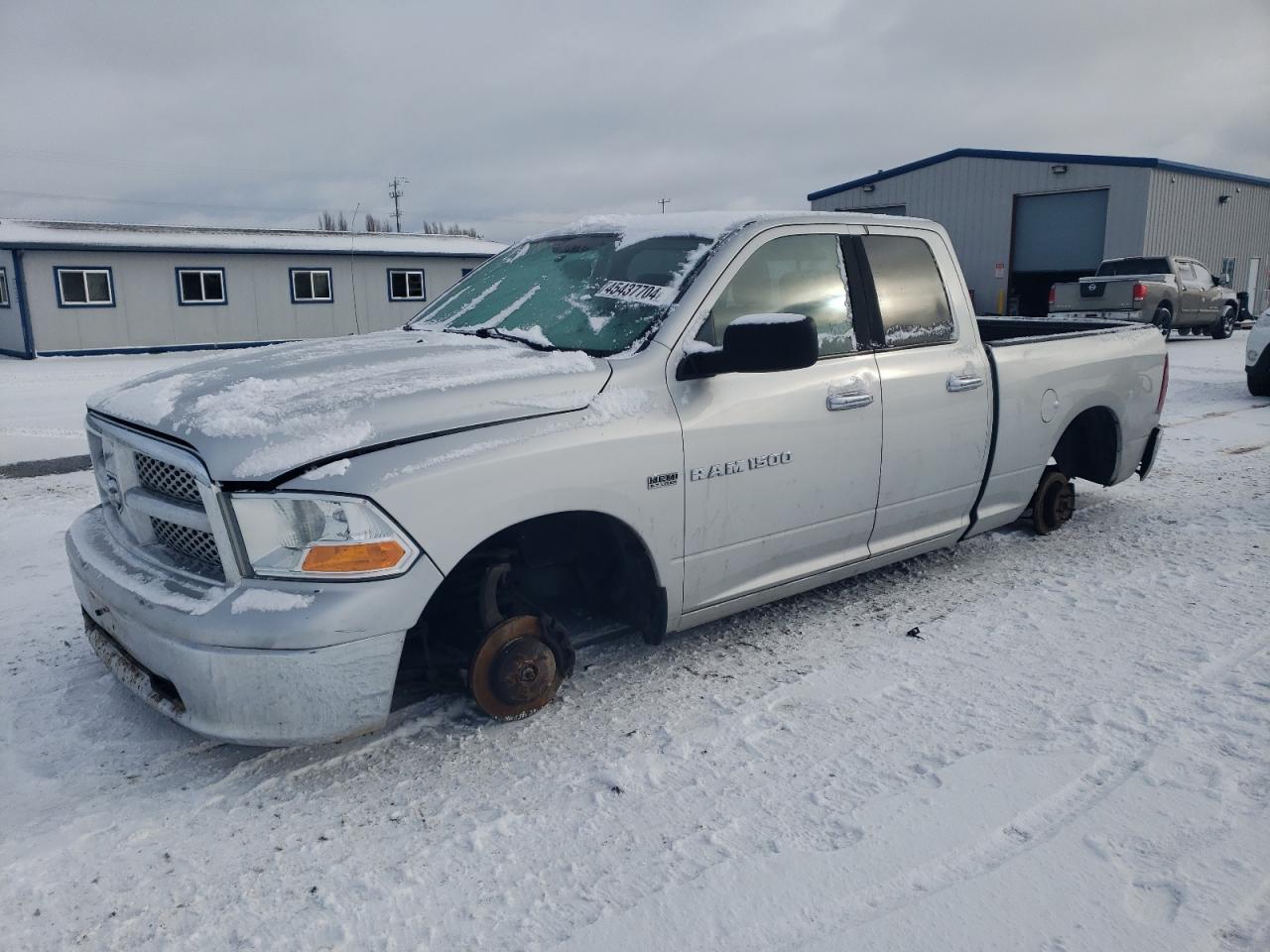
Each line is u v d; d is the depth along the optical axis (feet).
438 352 10.84
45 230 80.28
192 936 7.11
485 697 10.07
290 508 8.29
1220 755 9.36
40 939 7.08
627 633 12.73
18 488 24.11
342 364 10.22
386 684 8.66
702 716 10.46
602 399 9.99
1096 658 11.80
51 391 50.72
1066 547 16.65
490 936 7.07
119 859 8.03
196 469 8.46
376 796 8.97
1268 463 23.63
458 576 10.03
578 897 7.48
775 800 8.77
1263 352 35.63
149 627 8.69
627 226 13.03
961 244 92.63
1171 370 46.70
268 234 91.86
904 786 8.95
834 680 11.32
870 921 7.12
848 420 12.12
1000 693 10.89
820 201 103.86
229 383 9.68
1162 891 7.39
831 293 12.35
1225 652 11.88
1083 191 85.51
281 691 8.21
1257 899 7.26
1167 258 66.95
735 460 10.98
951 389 13.48
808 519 11.98
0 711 10.69
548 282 12.77
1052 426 15.57
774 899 7.38
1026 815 8.42
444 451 8.86
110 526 10.59
